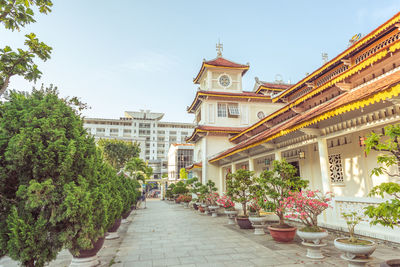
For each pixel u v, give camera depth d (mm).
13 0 4906
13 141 4422
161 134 87938
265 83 27234
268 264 6148
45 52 5547
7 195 4691
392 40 9180
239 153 16359
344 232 8516
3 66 5078
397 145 3711
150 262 6684
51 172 4738
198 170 27109
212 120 24172
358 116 8000
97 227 5508
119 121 81250
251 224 11008
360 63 8938
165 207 27250
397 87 5566
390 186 3545
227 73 26000
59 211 4609
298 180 7977
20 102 5078
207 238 9625
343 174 11000
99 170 7078
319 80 13195
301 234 6684
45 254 4449
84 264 6008
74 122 5406
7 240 4270
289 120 14195
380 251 6695
